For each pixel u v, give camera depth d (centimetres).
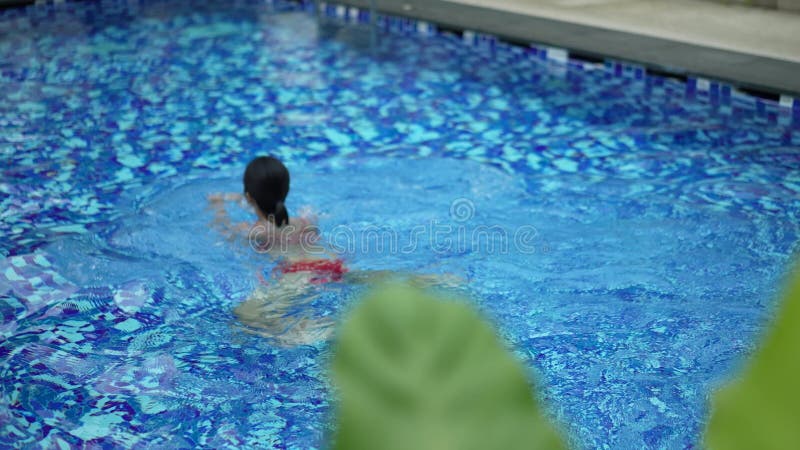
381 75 849
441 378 19
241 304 454
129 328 436
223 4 1166
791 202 559
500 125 712
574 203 567
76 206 577
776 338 18
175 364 404
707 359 400
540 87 805
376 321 19
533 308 447
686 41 871
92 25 1065
